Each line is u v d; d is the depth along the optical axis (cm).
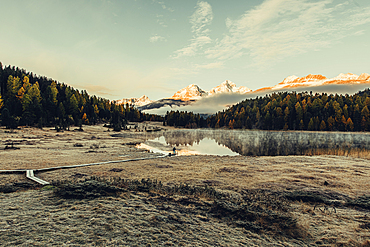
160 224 638
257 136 9162
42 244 464
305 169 1834
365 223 751
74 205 740
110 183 1101
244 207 826
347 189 1236
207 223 696
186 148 4653
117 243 493
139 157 2719
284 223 710
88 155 2686
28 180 1276
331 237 645
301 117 13162
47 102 9075
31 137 4694
